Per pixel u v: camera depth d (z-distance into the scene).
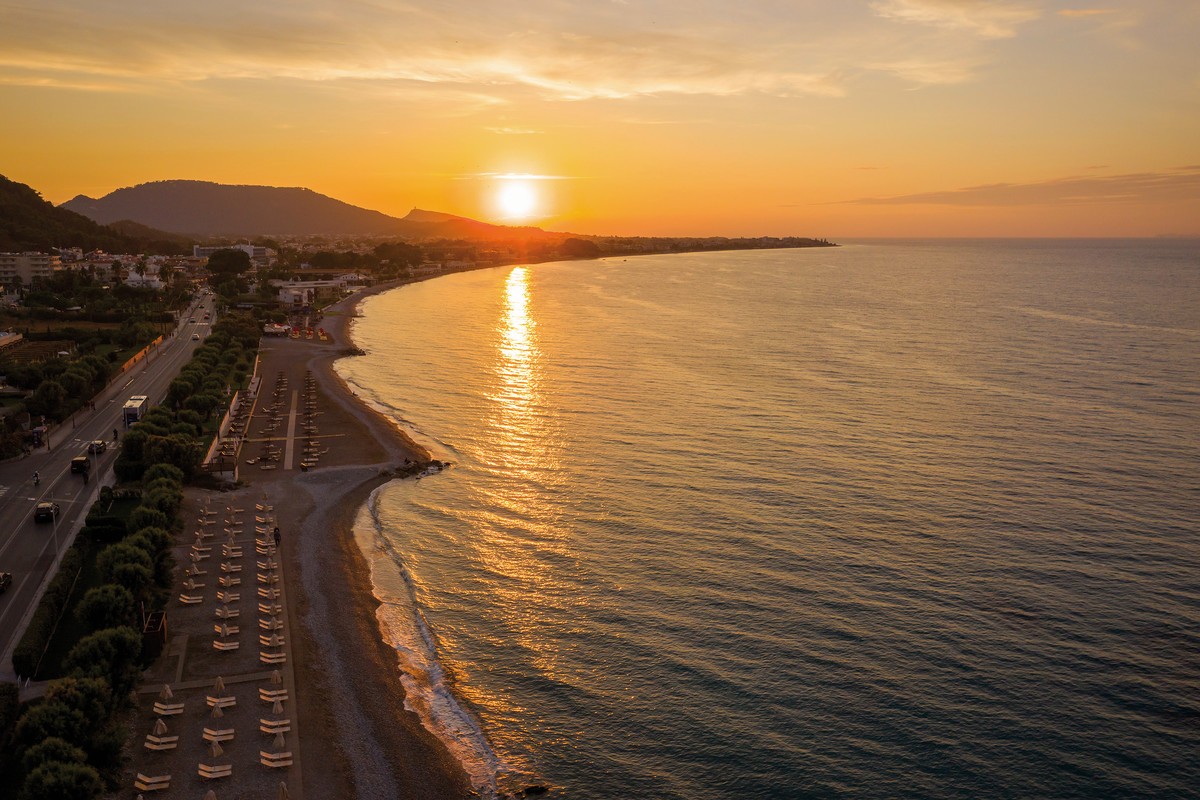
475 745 66.31
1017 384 193.38
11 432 135.75
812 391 187.50
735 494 119.25
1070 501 115.00
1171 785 61.47
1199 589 89.62
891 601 87.62
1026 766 63.47
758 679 74.44
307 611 85.56
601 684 74.31
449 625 84.62
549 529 108.31
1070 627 82.25
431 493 123.06
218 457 134.38
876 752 65.06
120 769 59.09
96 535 95.88
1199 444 141.88
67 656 67.38
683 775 62.94
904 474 127.06
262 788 59.28
